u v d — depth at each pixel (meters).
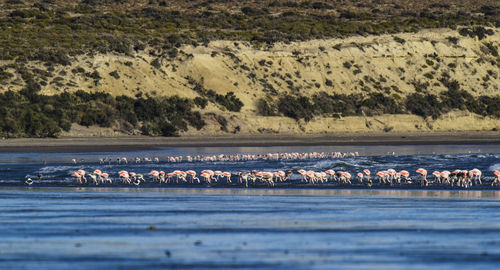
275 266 76.62
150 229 105.06
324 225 108.06
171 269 75.44
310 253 84.19
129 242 93.12
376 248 87.25
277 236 97.31
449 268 75.12
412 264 77.38
